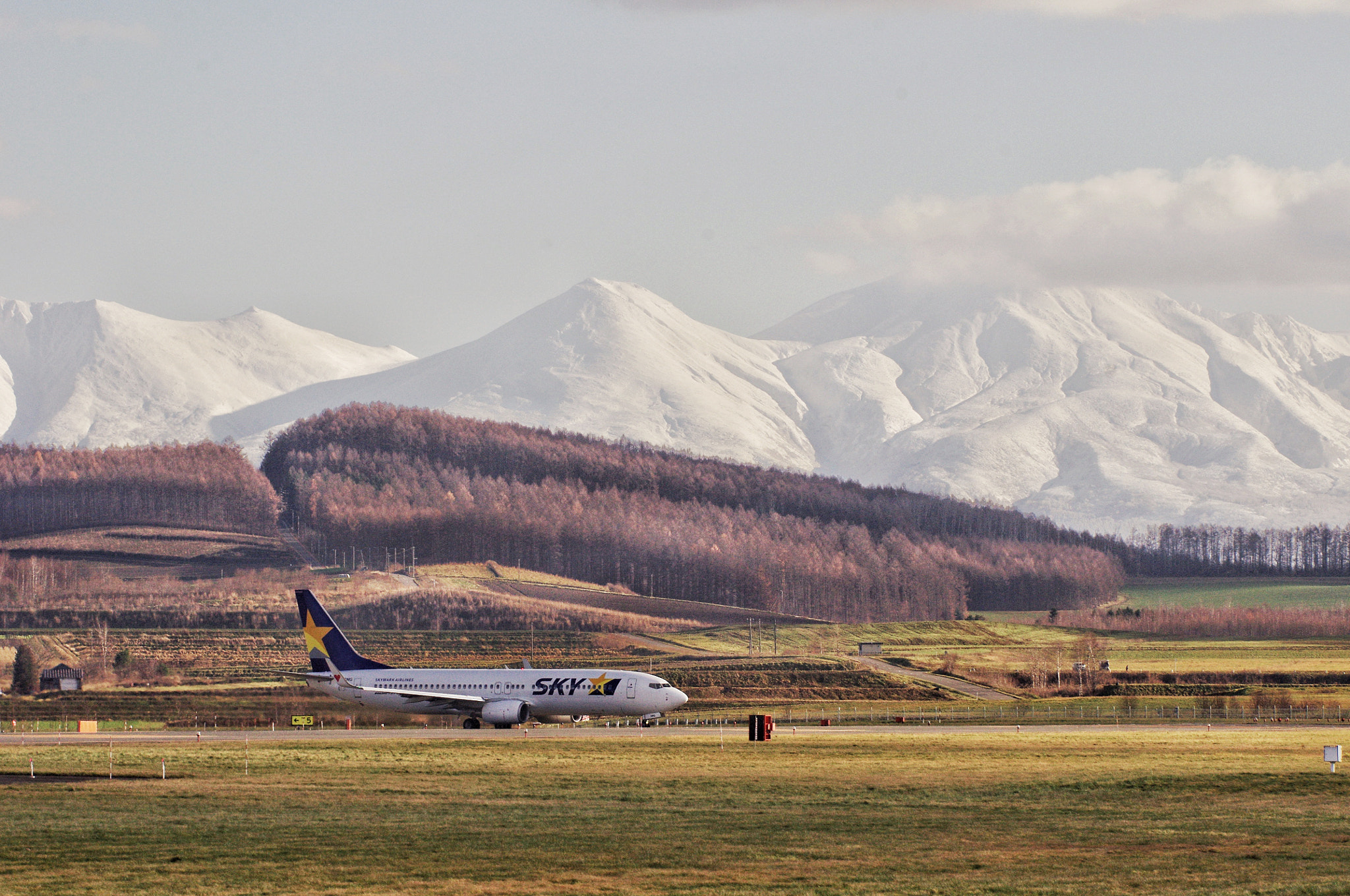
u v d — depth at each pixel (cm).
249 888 17112
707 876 17838
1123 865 18612
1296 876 17712
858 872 18050
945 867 18450
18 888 17162
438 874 17988
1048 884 17138
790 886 17062
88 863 18925
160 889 17100
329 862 18912
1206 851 19862
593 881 17475
